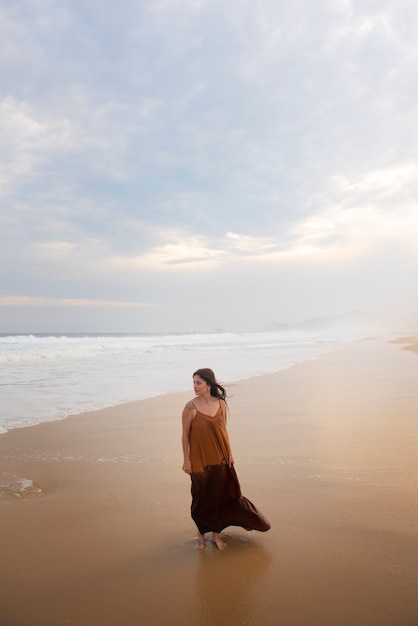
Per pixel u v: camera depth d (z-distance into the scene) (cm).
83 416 928
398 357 2211
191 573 335
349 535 382
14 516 445
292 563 341
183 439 391
